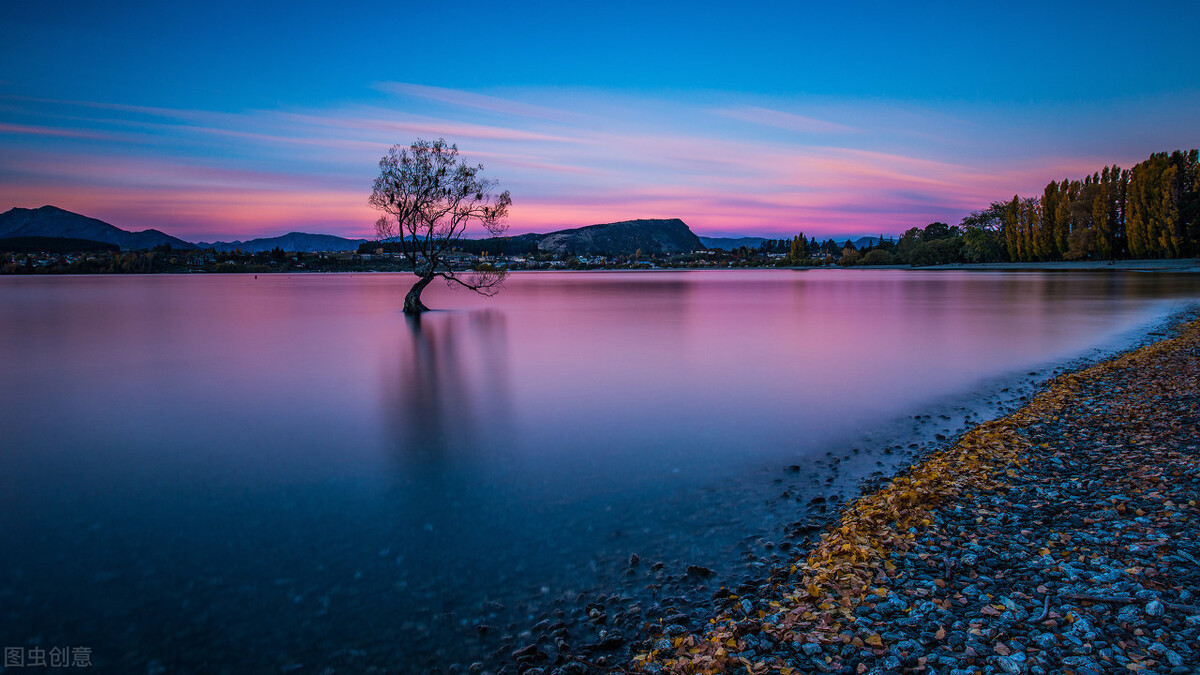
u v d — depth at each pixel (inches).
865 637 196.7
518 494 372.5
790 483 378.3
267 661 212.5
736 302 2388.0
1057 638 187.0
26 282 6181.1
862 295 2637.8
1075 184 5270.7
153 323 1702.8
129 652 219.0
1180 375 611.5
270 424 566.9
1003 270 5492.1
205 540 311.7
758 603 227.8
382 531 319.6
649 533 308.2
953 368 810.8
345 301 2844.5
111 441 509.0
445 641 220.7
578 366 890.1
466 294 3383.4
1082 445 400.8
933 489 323.9
